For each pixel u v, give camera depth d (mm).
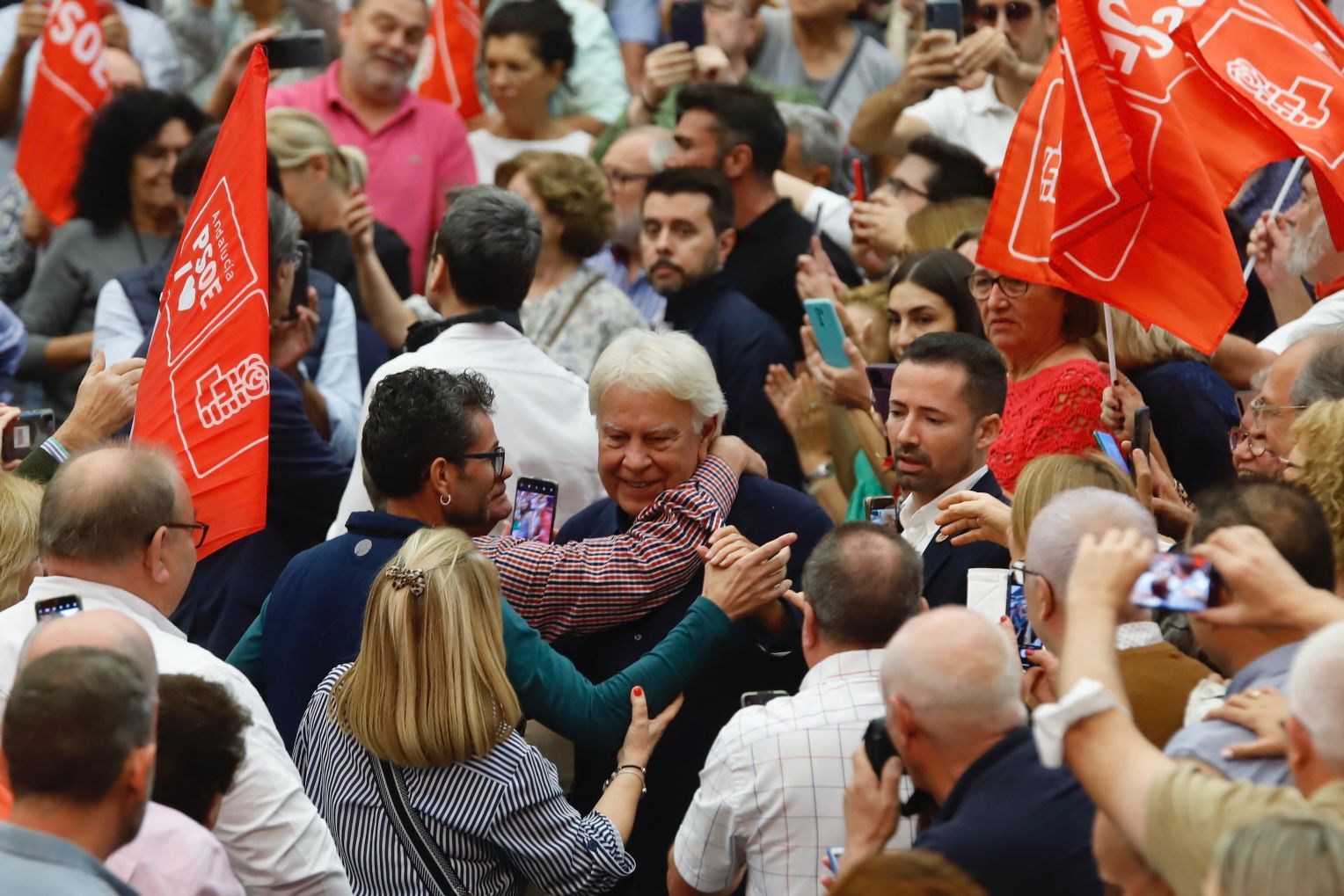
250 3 38438
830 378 22516
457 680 15469
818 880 14500
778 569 17281
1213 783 10312
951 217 25344
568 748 18922
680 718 17812
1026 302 19891
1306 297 23250
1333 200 19203
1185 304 17750
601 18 36812
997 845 11742
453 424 17469
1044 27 31609
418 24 32031
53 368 27906
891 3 37656
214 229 17719
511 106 33625
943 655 12148
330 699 16219
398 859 15656
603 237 26609
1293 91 18672
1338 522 14977
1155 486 18797
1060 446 19391
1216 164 18922
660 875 17891
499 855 15875
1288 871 8844
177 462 17625
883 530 15148
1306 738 10258
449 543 15852
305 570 17688
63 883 11055
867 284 26188
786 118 31109
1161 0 19234
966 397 17984
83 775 11289
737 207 27875
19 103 33969
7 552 16875
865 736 13180
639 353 18062
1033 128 19031
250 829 14602
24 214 31922
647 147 29875
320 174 27516
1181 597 11656
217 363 17641
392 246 29891
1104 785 10586
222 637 20484
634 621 17891
